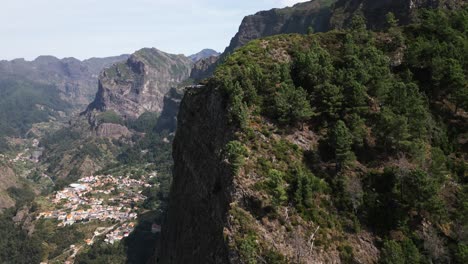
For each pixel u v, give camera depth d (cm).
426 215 3928
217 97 5034
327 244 3550
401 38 5812
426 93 5256
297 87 5091
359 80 4819
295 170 4053
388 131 4341
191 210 5031
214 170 4522
